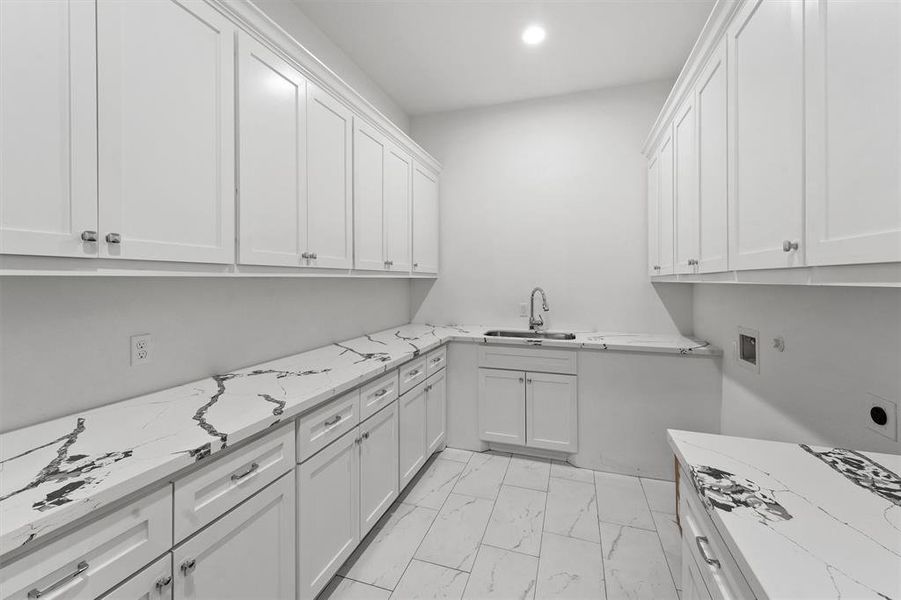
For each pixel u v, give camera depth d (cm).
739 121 126
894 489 82
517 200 319
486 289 329
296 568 135
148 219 107
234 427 108
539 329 310
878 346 104
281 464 127
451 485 241
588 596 156
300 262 168
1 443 97
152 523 88
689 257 181
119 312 128
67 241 89
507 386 276
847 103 76
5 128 79
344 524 163
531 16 216
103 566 79
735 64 128
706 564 84
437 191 334
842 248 77
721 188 141
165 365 143
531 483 243
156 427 108
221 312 166
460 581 164
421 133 344
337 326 248
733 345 209
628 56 254
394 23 221
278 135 154
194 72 120
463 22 221
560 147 307
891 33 65
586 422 260
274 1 193
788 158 97
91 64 93
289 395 137
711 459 96
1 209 79
